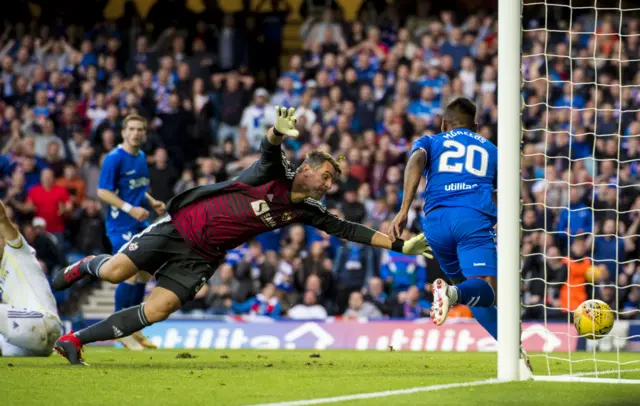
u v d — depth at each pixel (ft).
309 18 124.26
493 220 39.14
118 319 41.29
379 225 93.15
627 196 93.30
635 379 36.60
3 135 111.45
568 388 31.76
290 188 40.88
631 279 87.51
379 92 107.14
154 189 99.14
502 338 34.91
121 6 134.00
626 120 102.32
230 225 41.09
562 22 112.78
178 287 41.39
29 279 47.93
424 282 88.84
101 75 115.75
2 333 47.19
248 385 32.83
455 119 41.29
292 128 38.65
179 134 107.04
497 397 28.96
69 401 27.66
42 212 97.66
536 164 98.22
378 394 29.66
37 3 125.29
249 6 127.03
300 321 80.02
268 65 123.24
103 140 106.11
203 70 112.27
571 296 85.15
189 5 132.16
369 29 115.14
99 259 42.96
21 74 117.91
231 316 81.82
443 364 48.57
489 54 108.58
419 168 38.99
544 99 105.29
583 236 90.12
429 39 111.75
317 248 89.25
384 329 78.74
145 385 32.55
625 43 109.91
